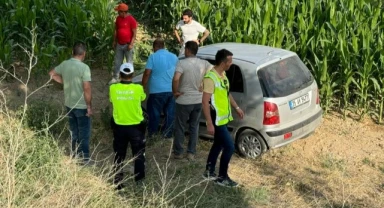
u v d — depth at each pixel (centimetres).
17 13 1348
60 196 735
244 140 988
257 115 959
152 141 1013
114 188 826
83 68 884
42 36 1353
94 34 1382
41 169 808
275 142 957
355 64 1177
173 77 932
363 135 1109
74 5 1390
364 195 901
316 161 998
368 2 1363
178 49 1446
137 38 1529
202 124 1022
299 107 984
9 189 723
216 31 1346
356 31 1270
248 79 965
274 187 908
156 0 1616
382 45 1194
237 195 865
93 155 973
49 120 1021
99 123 1080
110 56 1317
